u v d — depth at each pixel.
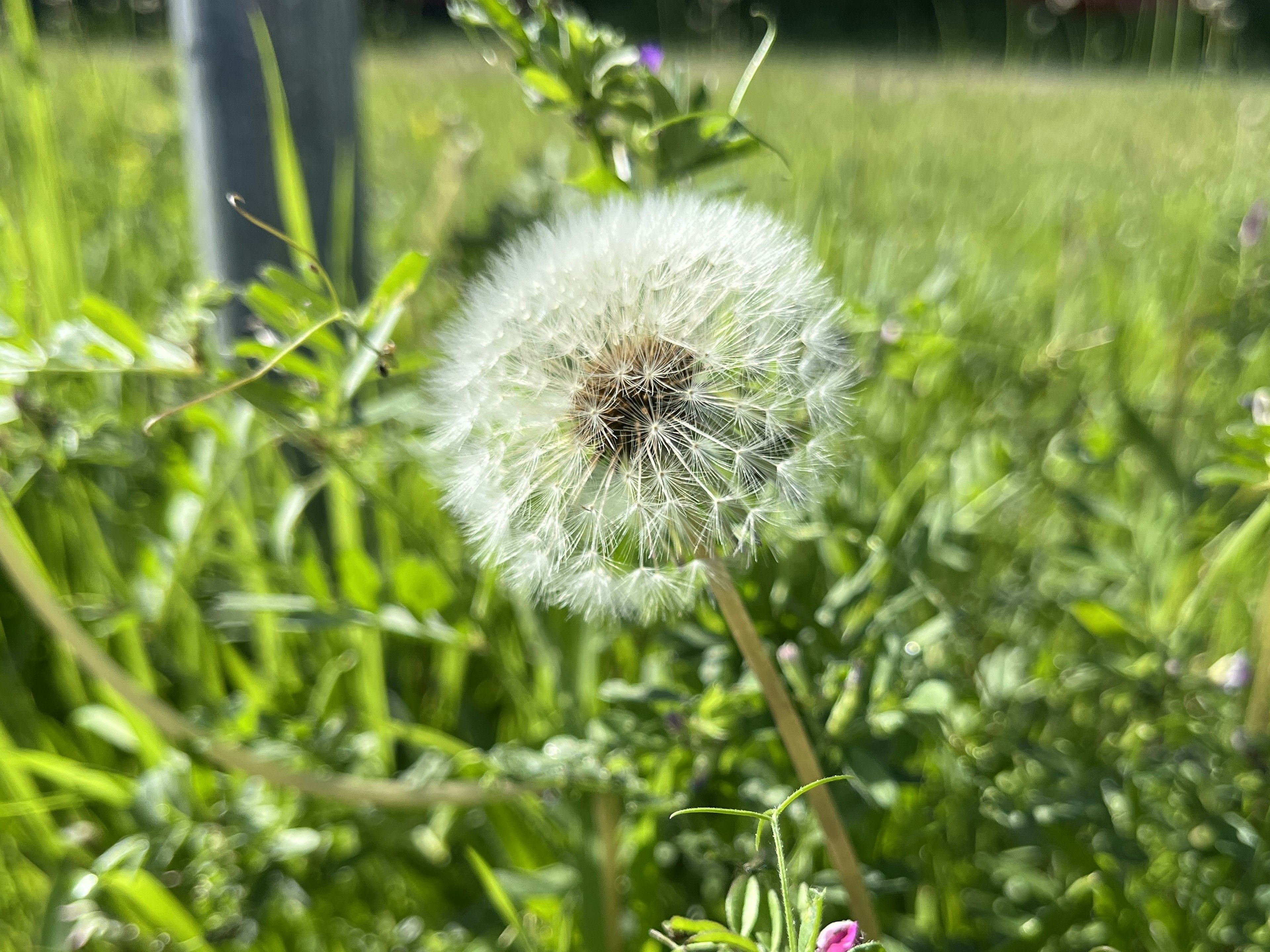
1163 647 0.15
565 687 0.16
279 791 0.15
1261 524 0.16
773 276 0.11
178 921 0.15
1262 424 0.13
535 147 0.44
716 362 0.11
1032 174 0.41
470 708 0.18
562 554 0.11
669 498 0.10
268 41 0.17
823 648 0.14
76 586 0.20
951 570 0.20
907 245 0.29
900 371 0.17
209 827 0.15
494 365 0.11
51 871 0.16
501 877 0.15
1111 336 0.23
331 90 0.20
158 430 0.17
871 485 0.19
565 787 0.13
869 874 0.13
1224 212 0.27
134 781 0.16
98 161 0.36
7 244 0.17
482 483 0.11
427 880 0.16
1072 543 0.17
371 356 0.13
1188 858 0.15
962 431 0.22
